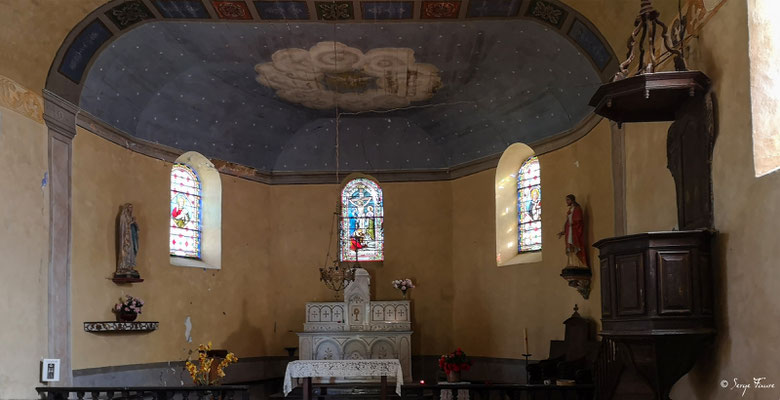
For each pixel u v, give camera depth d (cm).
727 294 860
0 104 1136
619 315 926
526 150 1792
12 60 1173
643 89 888
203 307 1766
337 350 1848
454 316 1966
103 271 1423
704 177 909
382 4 1352
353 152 2044
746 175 824
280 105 1883
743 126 834
